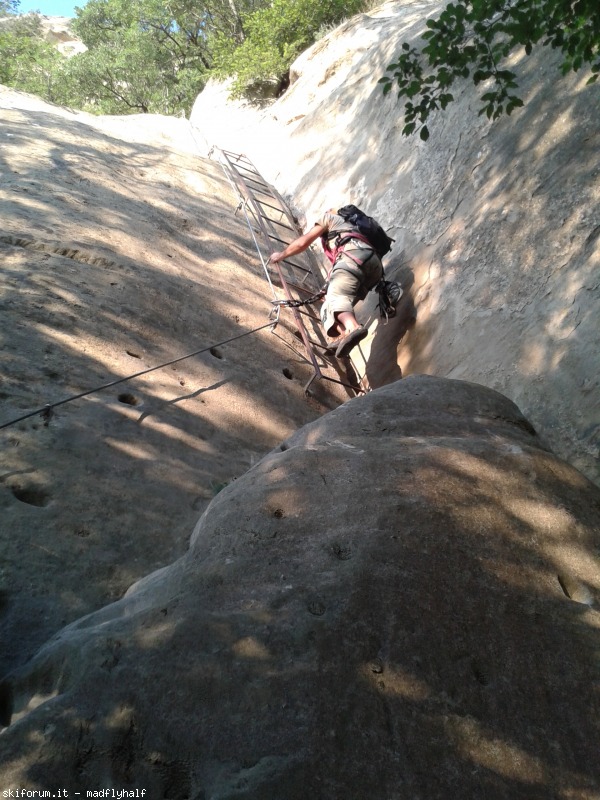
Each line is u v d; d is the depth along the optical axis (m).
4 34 20.36
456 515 2.28
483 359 4.00
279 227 7.07
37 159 5.66
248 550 2.12
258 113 11.23
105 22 21.59
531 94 4.97
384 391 3.15
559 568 2.23
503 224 4.51
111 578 2.54
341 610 1.89
